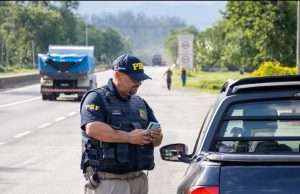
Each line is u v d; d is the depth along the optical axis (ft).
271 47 314.96
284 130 24.94
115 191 27.61
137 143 27.04
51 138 92.48
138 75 27.43
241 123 25.14
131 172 27.86
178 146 30.19
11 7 458.91
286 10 312.71
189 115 138.72
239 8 323.57
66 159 72.49
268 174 22.24
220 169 22.70
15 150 79.92
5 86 247.50
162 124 116.67
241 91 25.46
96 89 27.81
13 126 109.70
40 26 459.32
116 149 27.22
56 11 593.83
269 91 25.27
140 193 28.50
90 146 27.48
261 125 25.02
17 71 351.67
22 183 58.18
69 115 133.39
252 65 367.66
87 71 184.85
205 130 25.88
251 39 322.75
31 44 431.84
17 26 446.19
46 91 184.24
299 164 22.31
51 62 183.93
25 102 174.81
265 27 312.09
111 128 26.94
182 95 228.63
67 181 59.11
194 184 22.90
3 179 60.29
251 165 22.57
